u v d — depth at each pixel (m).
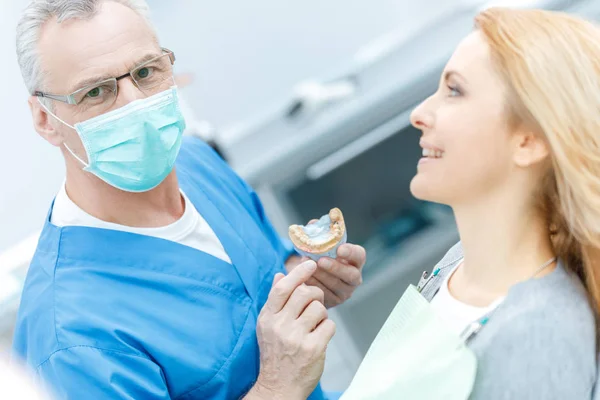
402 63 2.42
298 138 2.43
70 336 1.23
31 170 2.54
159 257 1.37
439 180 1.06
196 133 2.34
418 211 2.55
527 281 1.02
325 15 2.84
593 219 0.99
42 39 1.24
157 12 2.79
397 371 1.06
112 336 1.24
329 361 2.47
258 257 1.52
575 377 0.96
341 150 2.42
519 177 1.04
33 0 1.25
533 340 0.97
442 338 1.03
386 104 2.37
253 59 2.88
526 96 0.97
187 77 2.43
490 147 1.02
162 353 1.28
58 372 1.21
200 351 1.32
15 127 2.48
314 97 2.46
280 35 2.86
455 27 2.42
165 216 1.42
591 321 1.00
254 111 2.93
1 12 2.37
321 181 2.51
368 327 2.56
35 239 2.34
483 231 1.08
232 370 1.35
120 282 1.33
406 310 1.12
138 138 1.27
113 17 1.24
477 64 1.02
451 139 1.03
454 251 1.28
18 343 1.33
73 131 1.28
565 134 0.97
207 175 1.61
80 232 1.36
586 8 2.21
